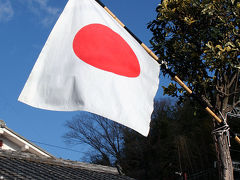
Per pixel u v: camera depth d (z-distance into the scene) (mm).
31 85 4875
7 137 15969
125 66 5445
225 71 7723
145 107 5414
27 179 8391
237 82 7734
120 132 35344
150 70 5652
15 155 10422
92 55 5285
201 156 27969
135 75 5480
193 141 28734
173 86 7957
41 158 10992
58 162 11297
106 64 5309
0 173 8234
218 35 7613
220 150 7098
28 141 15953
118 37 5582
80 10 5527
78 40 5324
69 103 4961
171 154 29719
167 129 31859
